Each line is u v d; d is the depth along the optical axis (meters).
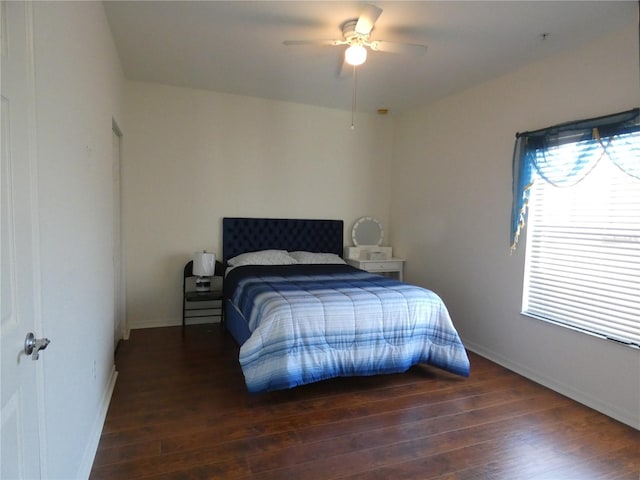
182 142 4.12
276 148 4.53
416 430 2.28
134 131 3.93
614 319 2.57
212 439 2.12
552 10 2.34
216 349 3.50
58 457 1.38
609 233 2.60
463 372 2.95
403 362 2.86
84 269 1.82
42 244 1.22
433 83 3.68
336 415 2.42
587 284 2.74
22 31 1.06
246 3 2.38
